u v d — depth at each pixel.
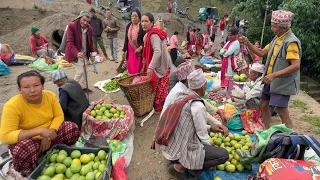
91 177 2.88
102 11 21.55
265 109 4.54
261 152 3.18
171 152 3.10
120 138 4.18
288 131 3.22
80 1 21.31
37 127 3.24
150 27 4.89
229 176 3.47
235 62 5.99
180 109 2.98
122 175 3.16
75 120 4.18
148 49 4.91
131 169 3.76
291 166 2.70
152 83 5.01
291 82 3.89
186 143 3.02
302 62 12.09
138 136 4.62
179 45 18.61
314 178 2.56
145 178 3.58
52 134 3.13
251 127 4.70
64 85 4.17
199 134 3.00
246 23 14.00
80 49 5.88
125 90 4.80
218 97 5.93
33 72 2.95
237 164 3.59
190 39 14.77
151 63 4.65
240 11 14.07
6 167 3.39
